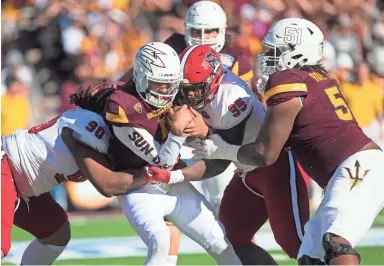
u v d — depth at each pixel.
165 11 36.34
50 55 34.47
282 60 14.14
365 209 12.69
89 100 14.33
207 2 19.88
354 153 13.18
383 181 13.02
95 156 13.68
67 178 14.55
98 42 34.25
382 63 36.72
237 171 15.59
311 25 14.21
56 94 34.06
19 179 14.46
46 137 14.25
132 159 13.88
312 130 13.34
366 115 32.38
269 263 15.99
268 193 15.21
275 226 15.25
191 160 14.97
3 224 13.98
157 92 13.39
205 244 14.25
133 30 35.28
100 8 34.91
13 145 14.42
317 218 13.20
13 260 19.86
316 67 13.98
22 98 31.19
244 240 15.99
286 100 13.17
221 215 16.11
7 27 34.66
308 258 12.94
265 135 13.26
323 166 13.34
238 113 13.91
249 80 19.08
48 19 34.84
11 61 32.75
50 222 15.41
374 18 38.31
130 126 13.48
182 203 14.20
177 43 20.42
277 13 35.69
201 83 13.64
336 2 37.25
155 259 13.50
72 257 20.47
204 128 13.70
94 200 28.80
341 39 36.22
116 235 24.08
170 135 13.48
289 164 15.09
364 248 21.02
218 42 19.73
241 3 34.84
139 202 13.85
